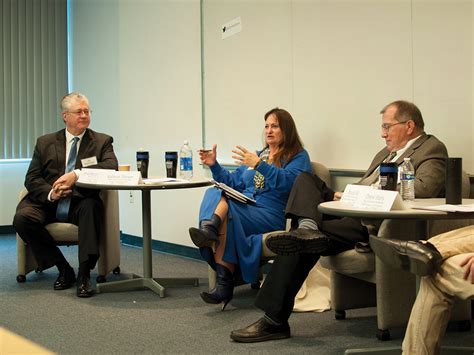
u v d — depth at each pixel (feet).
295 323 10.48
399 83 11.31
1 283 13.99
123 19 19.67
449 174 8.10
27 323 10.71
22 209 13.39
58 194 13.17
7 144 21.74
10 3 21.67
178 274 14.92
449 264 6.72
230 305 11.76
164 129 18.03
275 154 12.07
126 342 9.53
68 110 13.94
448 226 8.97
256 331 9.46
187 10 16.98
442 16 10.52
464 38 10.19
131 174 12.05
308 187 9.94
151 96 18.53
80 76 22.17
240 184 12.73
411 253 6.82
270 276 9.54
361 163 12.08
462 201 8.43
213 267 11.43
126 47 19.58
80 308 11.69
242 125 14.99
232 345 9.29
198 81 16.66
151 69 18.49
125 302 12.11
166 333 9.98
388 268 9.28
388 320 9.35
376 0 11.66
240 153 11.76
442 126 10.62
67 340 9.69
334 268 9.82
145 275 13.20
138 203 19.45
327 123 12.76
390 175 8.37
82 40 21.94
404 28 11.18
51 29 22.35
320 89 12.86
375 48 11.71
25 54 21.95
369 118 11.87
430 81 10.77
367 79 11.89
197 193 16.88
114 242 14.34
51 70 22.39
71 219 13.35
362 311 11.26
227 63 15.43
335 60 12.51
